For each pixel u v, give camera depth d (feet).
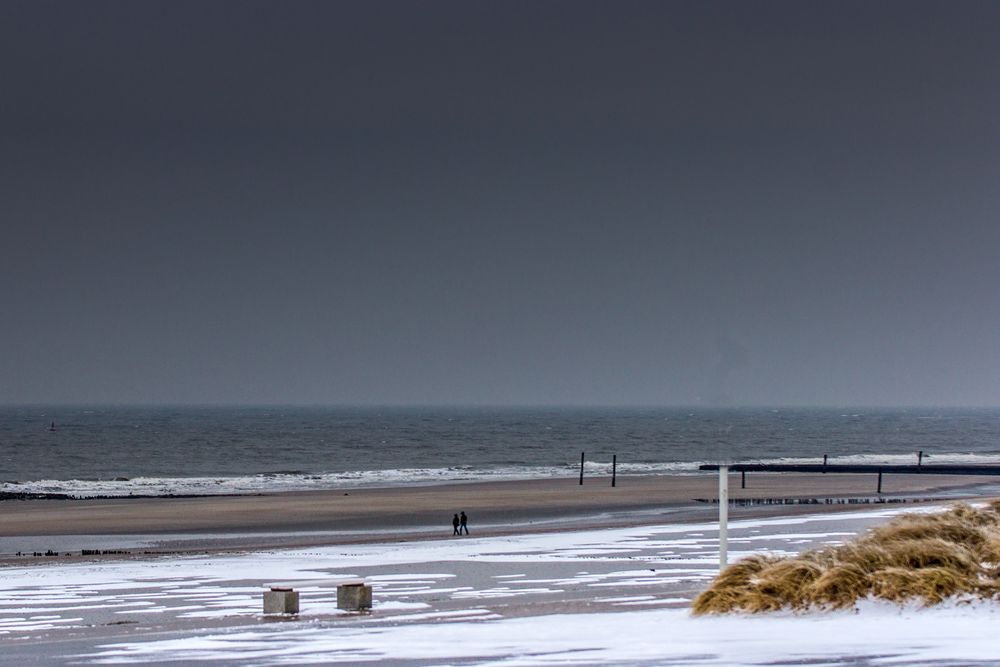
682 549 221.66
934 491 491.72
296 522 354.13
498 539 265.95
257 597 151.12
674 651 68.33
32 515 378.94
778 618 84.58
